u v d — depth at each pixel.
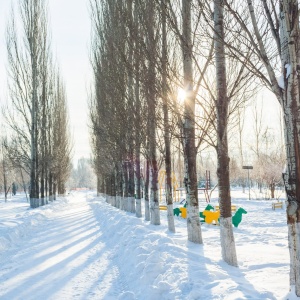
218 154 7.38
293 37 4.27
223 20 6.71
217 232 13.54
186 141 10.10
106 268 8.16
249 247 9.72
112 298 5.93
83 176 139.88
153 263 6.56
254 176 47.56
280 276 6.05
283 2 4.32
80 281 7.05
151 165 15.70
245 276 6.23
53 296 6.08
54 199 45.62
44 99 31.70
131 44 9.36
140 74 9.11
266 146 47.41
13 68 28.45
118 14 13.48
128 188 24.34
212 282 5.27
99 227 16.73
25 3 28.88
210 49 7.32
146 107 13.88
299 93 4.32
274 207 25.64
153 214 15.69
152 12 8.74
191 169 10.13
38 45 29.66
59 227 17.23
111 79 17.00
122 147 19.41
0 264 8.70
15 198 58.00
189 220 10.08
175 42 10.23
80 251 10.43
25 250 10.70
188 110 8.83
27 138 29.42
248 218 20.39
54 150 37.09
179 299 4.89
